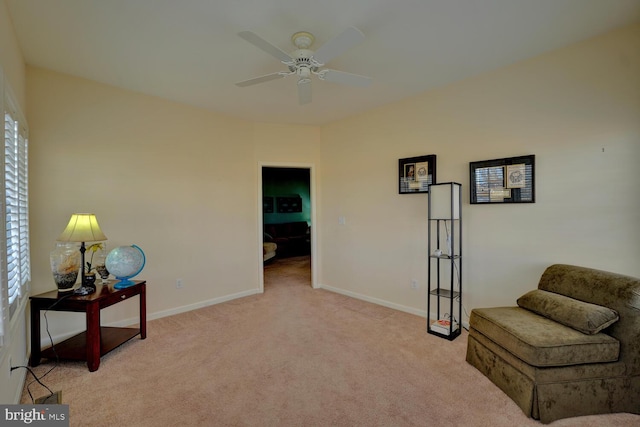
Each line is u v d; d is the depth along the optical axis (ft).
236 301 13.67
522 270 9.18
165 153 11.80
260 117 14.14
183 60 8.71
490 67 9.43
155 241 11.56
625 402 6.15
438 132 11.00
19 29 7.13
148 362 8.29
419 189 11.46
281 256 25.70
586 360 6.07
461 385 7.18
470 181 10.09
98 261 9.75
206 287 13.08
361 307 12.78
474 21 7.03
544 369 6.00
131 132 10.92
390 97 11.83
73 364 8.19
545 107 8.66
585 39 7.93
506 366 6.81
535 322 6.84
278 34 7.43
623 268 7.61
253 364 8.16
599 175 7.89
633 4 6.48
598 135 7.88
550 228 8.66
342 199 14.65
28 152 8.76
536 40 7.92
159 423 5.97
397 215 12.38
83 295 8.14
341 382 7.32
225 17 6.75
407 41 7.87
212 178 13.25
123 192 10.75
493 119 9.65
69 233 8.13
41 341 9.05
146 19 6.81
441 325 9.82
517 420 6.04
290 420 6.05
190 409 6.38
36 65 8.91
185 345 9.29
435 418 6.08
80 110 9.80
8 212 6.19
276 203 28.30
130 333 9.52
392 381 7.35
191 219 12.58
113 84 10.34
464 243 10.40
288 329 10.50
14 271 6.52
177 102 12.09
